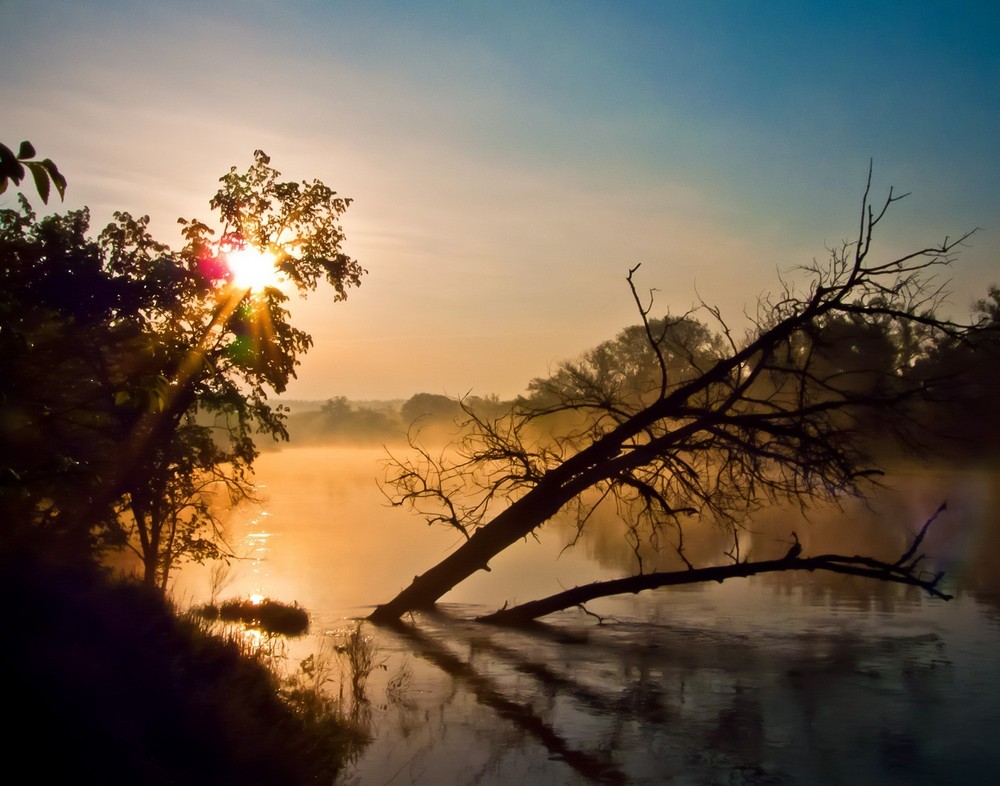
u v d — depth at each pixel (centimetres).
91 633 870
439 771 1020
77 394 1028
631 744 1148
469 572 1988
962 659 1673
